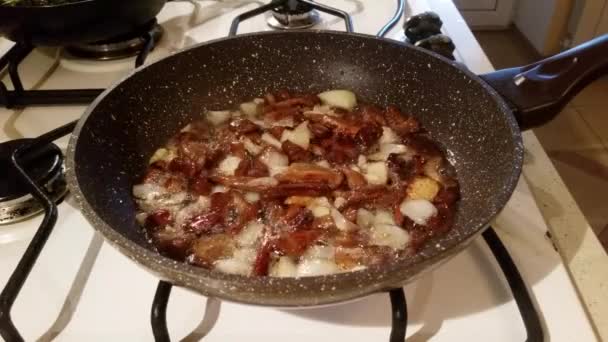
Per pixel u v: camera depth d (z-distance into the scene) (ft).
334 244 1.03
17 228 1.18
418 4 2.04
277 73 1.46
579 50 1.30
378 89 1.43
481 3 4.26
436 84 1.31
